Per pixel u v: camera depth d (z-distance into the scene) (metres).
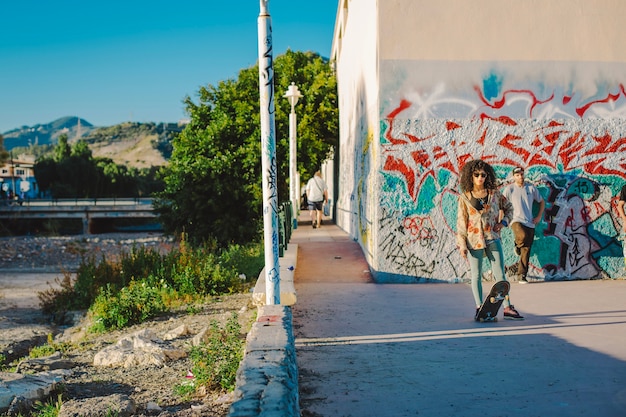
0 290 23.69
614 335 6.40
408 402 4.56
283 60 31.75
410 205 10.02
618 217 10.23
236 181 23.56
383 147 9.99
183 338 9.09
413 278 10.07
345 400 4.63
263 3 6.68
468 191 7.23
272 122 6.85
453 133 10.00
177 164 26.98
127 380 7.11
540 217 9.78
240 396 3.34
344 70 21.98
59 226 75.00
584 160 10.16
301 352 5.96
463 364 5.47
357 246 14.52
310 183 21.58
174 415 5.50
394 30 9.95
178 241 23.59
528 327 6.84
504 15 10.00
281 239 10.54
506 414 4.29
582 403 4.46
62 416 5.51
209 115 28.80
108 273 16.11
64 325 13.95
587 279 10.25
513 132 10.04
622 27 10.13
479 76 9.99
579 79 10.10
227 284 13.66
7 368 9.12
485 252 7.34
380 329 6.87
